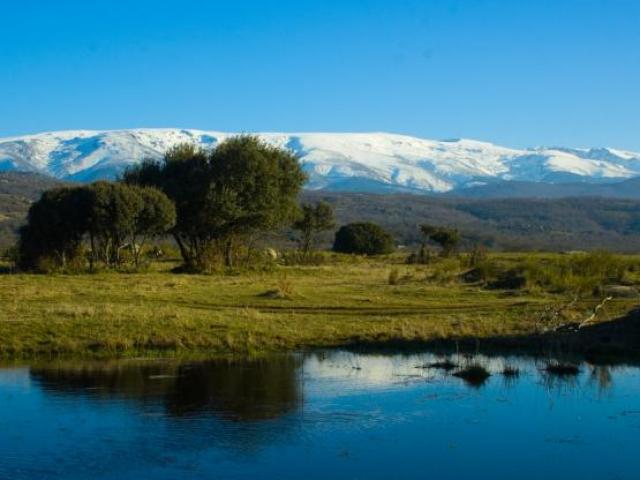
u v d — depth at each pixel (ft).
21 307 133.49
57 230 252.01
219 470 64.44
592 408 84.64
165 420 77.77
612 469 66.08
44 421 77.00
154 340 115.34
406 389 92.38
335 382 95.55
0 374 97.50
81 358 108.27
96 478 61.98
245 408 82.64
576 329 128.36
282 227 300.20
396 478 63.41
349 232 437.99
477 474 64.49
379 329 127.75
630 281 194.59
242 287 193.77
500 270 218.79
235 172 268.82
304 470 64.75
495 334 126.52
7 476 62.18
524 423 78.64
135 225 251.60
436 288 197.77
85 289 177.37
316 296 173.06
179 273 254.88
